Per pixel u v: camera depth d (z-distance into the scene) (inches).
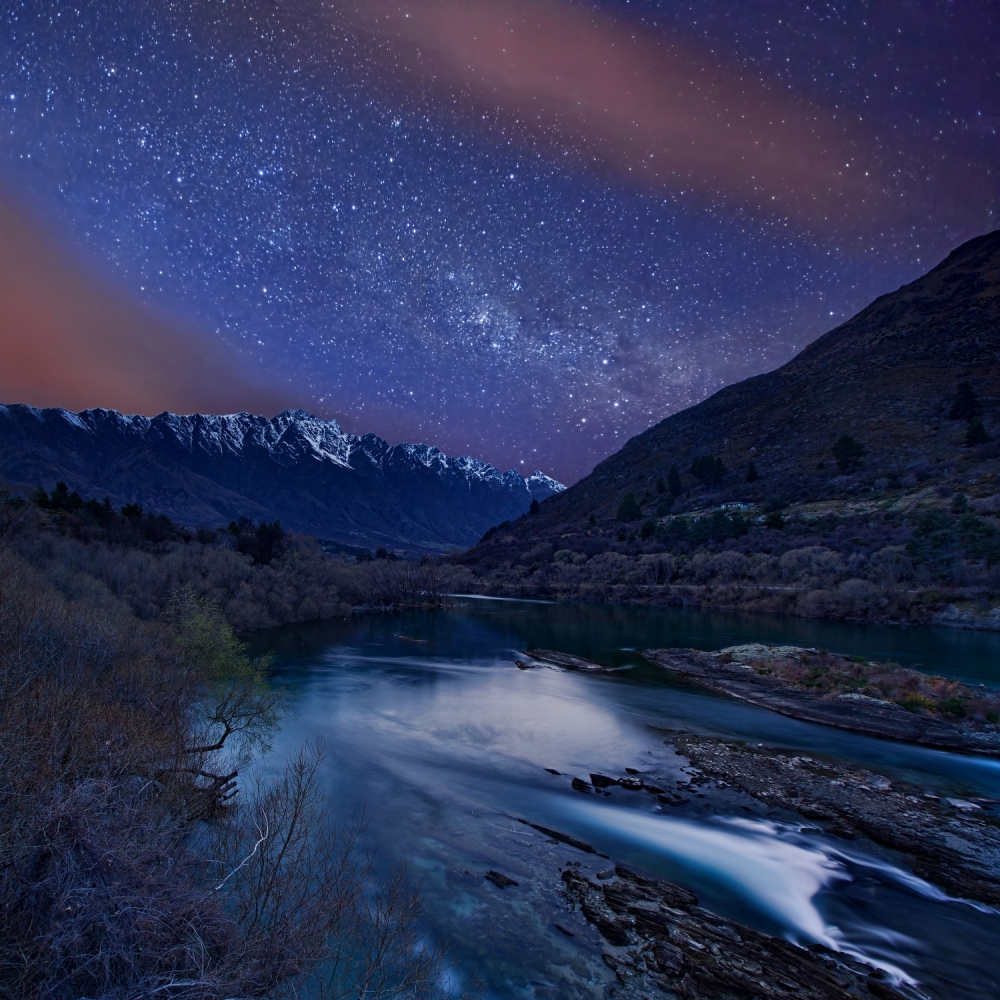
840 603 2608.3
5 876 270.5
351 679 1358.3
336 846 526.6
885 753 879.1
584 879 498.6
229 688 718.5
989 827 629.9
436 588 3390.7
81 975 258.4
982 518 2915.8
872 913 468.1
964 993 375.6
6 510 1678.2
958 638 2001.7
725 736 951.0
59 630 626.8
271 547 3046.3
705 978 380.5
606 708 1125.7
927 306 7755.9
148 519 3127.5
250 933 311.0
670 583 3681.1
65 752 381.1
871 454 4803.2
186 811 439.8
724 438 7234.3
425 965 358.9
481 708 1111.0
